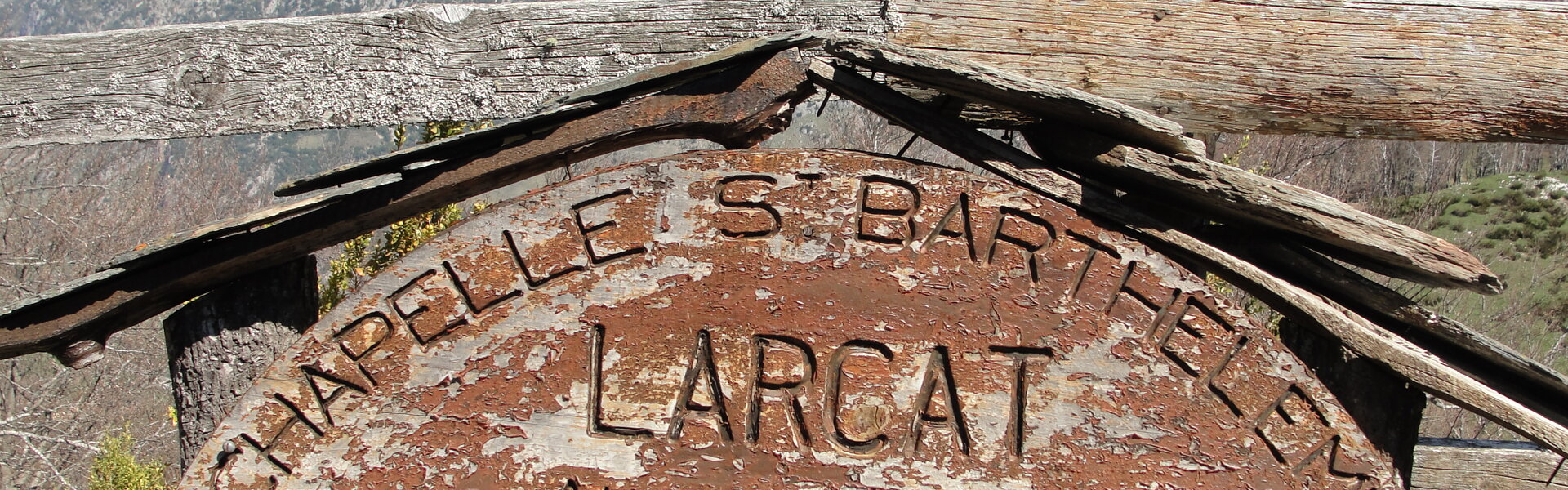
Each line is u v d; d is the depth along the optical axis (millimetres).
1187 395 797
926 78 821
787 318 799
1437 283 796
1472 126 927
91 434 4168
